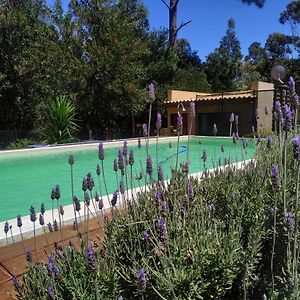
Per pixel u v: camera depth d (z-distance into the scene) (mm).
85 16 18500
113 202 2332
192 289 1595
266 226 2039
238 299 1826
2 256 2514
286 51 38375
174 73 24344
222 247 1818
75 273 1773
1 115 14750
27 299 1759
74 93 17250
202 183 2854
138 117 21859
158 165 2701
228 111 19031
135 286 1703
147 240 1818
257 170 2719
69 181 8297
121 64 18062
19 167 10227
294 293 1367
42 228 2910
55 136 14289
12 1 15906
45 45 15625
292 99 2150
